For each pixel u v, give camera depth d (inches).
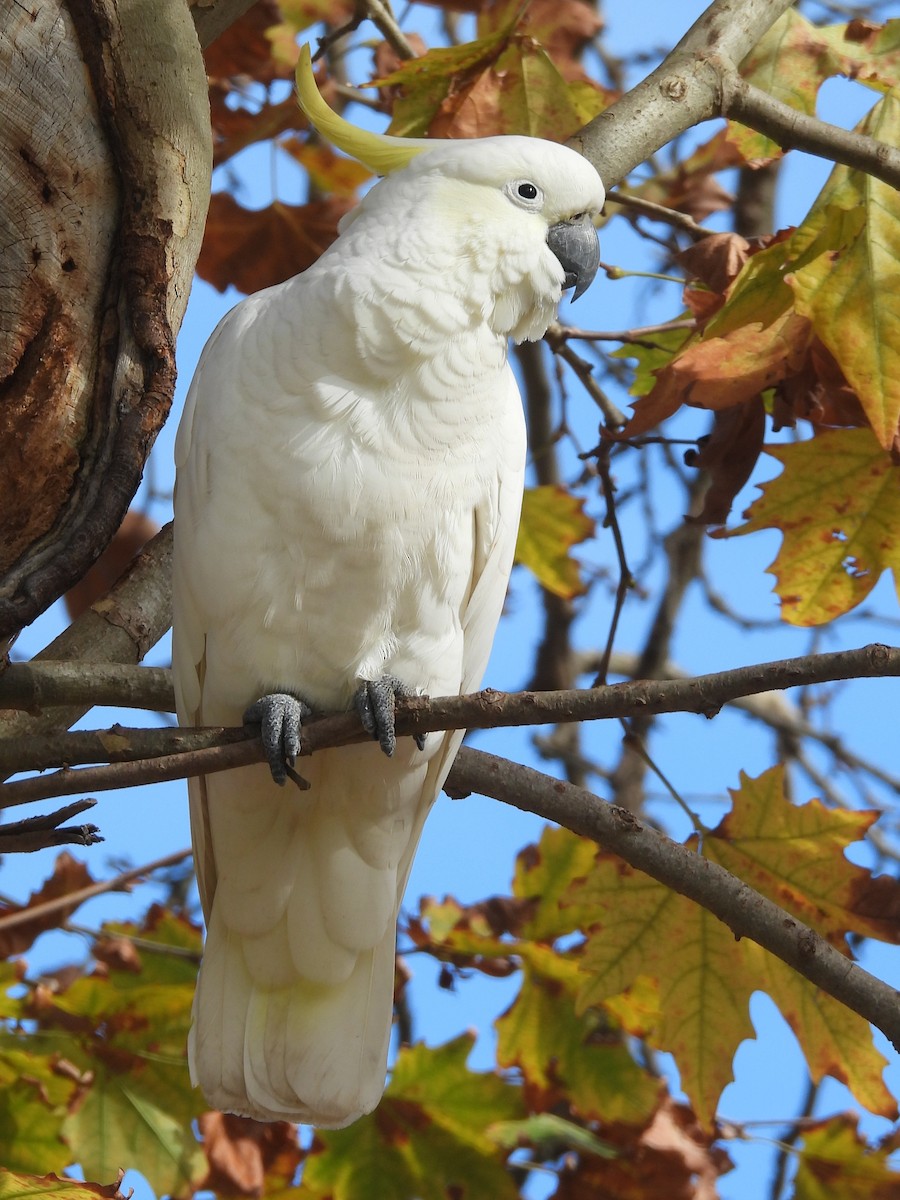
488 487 362.0
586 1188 475.2
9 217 327.9
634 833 347.3
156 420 332.2
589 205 386.6
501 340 369.4
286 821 369.1
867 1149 482.3
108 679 323.9
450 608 361.7
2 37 329.1
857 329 389.1
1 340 326.0
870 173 414.0
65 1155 436.1
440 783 362.6
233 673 354.3
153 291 337.4
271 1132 467.5
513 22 475.5
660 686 287.1
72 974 464.1
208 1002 376.8
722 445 423.2
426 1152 473.7
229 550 343.0
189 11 375.2
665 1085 477.1
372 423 342.0
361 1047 378.3
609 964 416.2
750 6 464.1
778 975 410.3
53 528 325.4
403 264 354.3
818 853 402.0
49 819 282.2
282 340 345.1
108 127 339.9
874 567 426.3
